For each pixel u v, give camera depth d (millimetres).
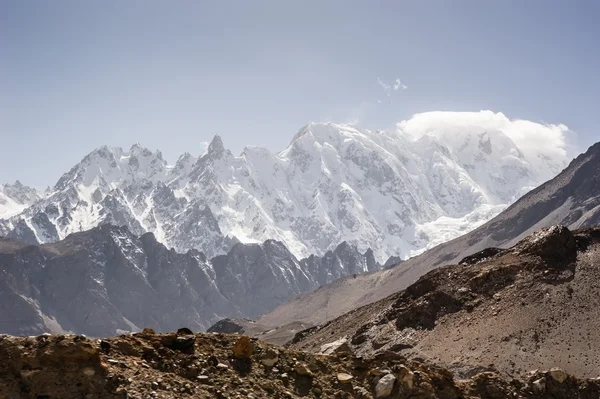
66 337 27156
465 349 78812
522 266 89812
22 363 26500
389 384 32750
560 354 73875
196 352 30672
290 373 31828
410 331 88250
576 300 81812
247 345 31547
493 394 37469
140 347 29328
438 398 33844
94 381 26547
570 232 93938
